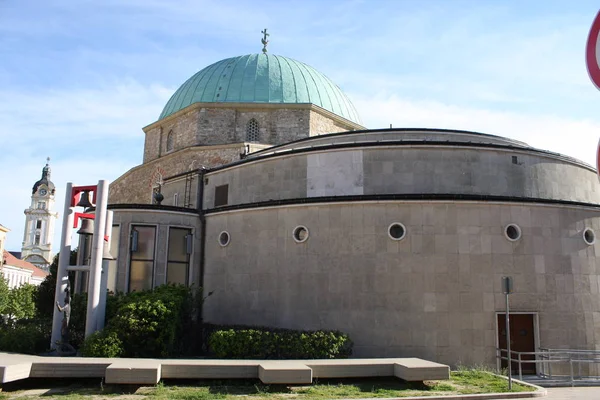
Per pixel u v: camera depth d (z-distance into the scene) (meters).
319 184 20.52
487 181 19.80
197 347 18.12
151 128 33.81
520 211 17.67
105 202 17.14
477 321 16.84
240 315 19.12
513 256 17.34
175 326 16.59
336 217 17.98
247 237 19.56
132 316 15.81
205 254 21.00
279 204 18.83
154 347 15.94
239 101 31.50
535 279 17.33
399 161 19.81
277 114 30.86
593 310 17.75
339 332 16.41
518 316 17.20
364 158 20.06
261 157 22.25
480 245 17.27
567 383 15.85
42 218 142.62
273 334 16.05
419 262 17.16
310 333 16.14
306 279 17.97
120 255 20.27
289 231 18.56
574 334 17.34
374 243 17.45
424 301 16.94
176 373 12.45
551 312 17.25
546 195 20.67
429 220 17.38
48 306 31.97
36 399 10.82
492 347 16.75
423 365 12.83
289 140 30.56
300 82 33.06
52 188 146.25
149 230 20.72
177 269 20.78
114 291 20.00
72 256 32.16
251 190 22.34
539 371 16.86
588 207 18.45
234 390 12.11
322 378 13.22
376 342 16.91
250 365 12.71
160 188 27.67
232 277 19.70
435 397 11.48
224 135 30.55
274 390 12.09
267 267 18.80
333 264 17.72
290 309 18.03
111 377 11.61
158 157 32.91
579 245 18.03
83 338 17.59
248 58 34.53
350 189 19.97
